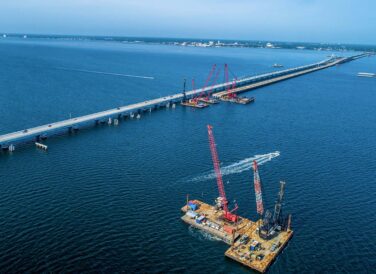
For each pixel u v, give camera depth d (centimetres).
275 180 13838
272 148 17462
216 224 10575
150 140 18175
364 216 11488
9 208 11056
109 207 11406
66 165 14525
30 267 8625
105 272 8619
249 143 18125
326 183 13725
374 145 18400
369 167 15388
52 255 9069
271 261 9212
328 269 9094
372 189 13325
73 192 12256
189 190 12788
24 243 9438
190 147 17200
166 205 11700
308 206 12000
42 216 10706
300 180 13912
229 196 12481
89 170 14100
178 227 10550
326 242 10125
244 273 8888
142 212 11219
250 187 13175
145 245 9669
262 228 10088
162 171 14275
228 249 9581
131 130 19938
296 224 10956
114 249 9431
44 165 14450
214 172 14325
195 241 9956
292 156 16438
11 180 12975
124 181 13250
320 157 16438
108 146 17025
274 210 10681
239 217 11075
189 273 8781
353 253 9700
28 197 11794
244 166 15075
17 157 15238
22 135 16825
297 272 8975
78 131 19388
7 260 8794
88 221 10575
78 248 9375
